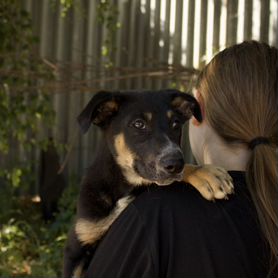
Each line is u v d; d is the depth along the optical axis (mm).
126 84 9469
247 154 2297
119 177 3088
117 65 9625
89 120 3055
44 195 8453
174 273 2018
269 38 9055
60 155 9508
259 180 2117
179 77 7082
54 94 9391
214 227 2047
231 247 2021
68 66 8102
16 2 7461
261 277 2037
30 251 6957
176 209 2088
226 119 2297
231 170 2318
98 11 8086
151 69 7105
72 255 3168
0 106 7152
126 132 3125
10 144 9141
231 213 2098
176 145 2955
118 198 3084
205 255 2006
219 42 9438
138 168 3014
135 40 9781
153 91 3293
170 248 2027
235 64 2322
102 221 3074
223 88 2318
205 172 2297
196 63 9508
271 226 2055
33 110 7422
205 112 2420
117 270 2100
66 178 9539
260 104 2250
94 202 3119
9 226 7383
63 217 7695
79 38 9570
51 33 9484
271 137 2252
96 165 3240
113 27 8203
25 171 7957
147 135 3068
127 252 2078
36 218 8344
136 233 2080
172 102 3229
